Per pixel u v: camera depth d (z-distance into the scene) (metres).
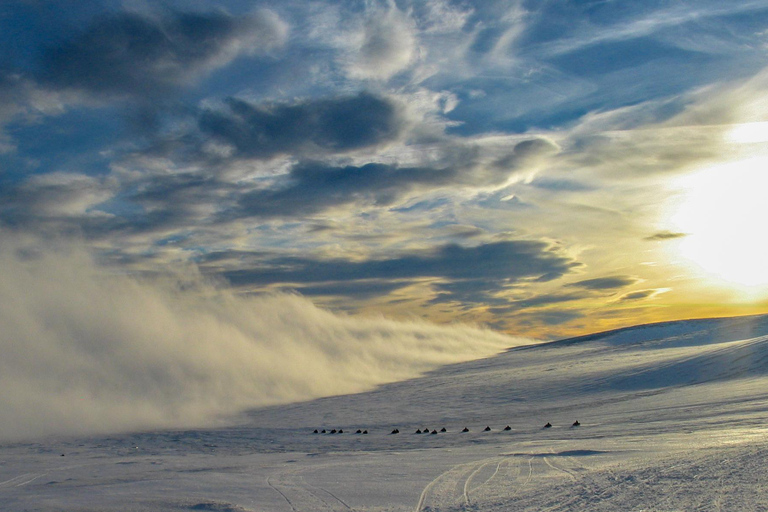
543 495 10.24
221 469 18.17
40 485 17.17
